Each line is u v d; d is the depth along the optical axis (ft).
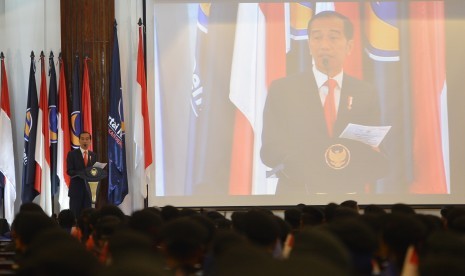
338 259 21.63
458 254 24.12
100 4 84.84
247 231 32.30
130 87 85.56
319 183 84.64
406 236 27.61
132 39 85.46
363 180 84.84
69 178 82.69
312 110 85.15
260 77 85.40
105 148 84.33
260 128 85.15
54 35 85.61
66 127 83.56
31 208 47.65
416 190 84.84
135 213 37.45
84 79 83.76
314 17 85.56
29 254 24.27
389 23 85.46
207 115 85.20
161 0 85.40
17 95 86.07
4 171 83.46
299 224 51.83
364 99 85.20
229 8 85.61
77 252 19.15
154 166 84.94
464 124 85.05
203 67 85.40
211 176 84.84
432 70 85.40
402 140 85.15
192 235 27.63
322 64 85.40
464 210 41.47
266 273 16.43
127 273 15.84
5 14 85.87
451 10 85.61
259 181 84.79
